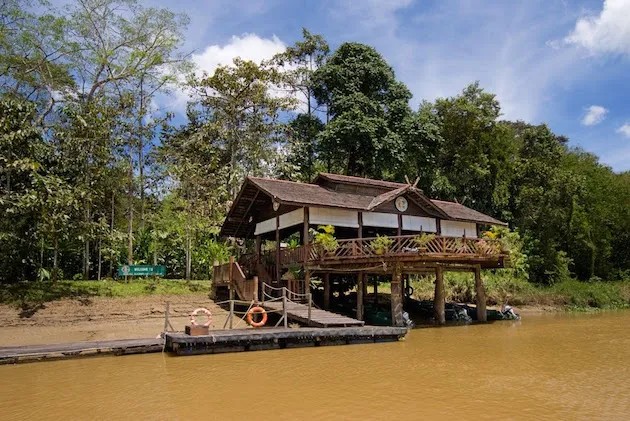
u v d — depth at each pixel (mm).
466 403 9180
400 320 19859
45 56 25031
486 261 22281
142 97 28766
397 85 36938
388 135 33844
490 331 19953
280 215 24078
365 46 36969
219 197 32781
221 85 34688
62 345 14242
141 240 28969
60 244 24672
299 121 38344
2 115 21719
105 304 21547
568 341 17109
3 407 9203
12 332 18016
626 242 45438
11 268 23469
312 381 10977
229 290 23875
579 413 8562
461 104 37750
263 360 13484
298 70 37219
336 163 37406
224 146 37031
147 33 27000
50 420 8430
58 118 27094
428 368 12391
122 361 13461
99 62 25859
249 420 8242
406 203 24297
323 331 15734
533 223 37625
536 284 35469
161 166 30625
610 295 35344
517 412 8617
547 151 40938
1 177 22438
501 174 38062
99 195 24469
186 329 14945
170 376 11570
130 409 8961
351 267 21281
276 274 23531
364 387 10406
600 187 43469
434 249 19531
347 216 22625
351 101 34188
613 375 11609
